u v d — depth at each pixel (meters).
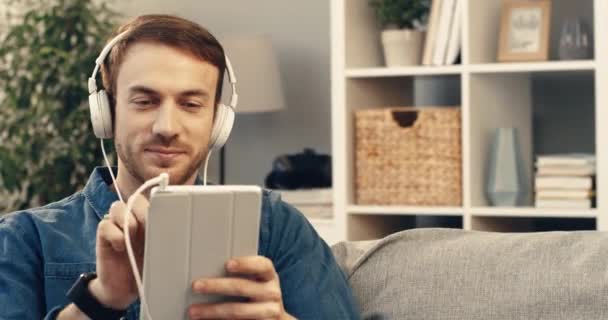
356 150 3.52
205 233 1.30
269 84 4.02
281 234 1.79
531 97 3.69
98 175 1.79
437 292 1.73
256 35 4.04
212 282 1.32
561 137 3.71
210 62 1.58
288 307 1.72
